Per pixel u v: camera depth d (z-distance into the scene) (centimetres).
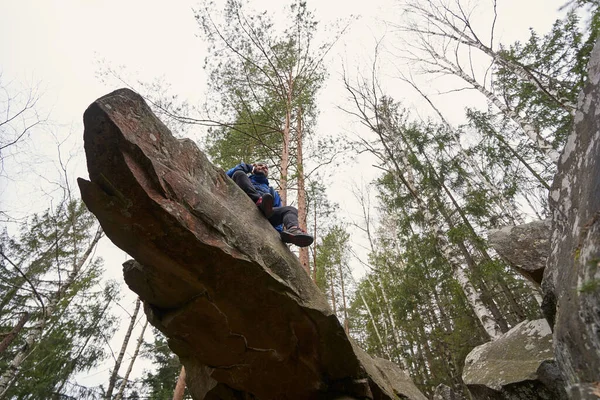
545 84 982
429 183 1197
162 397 1474
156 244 251
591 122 222
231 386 379
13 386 1225
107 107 226
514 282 1056
